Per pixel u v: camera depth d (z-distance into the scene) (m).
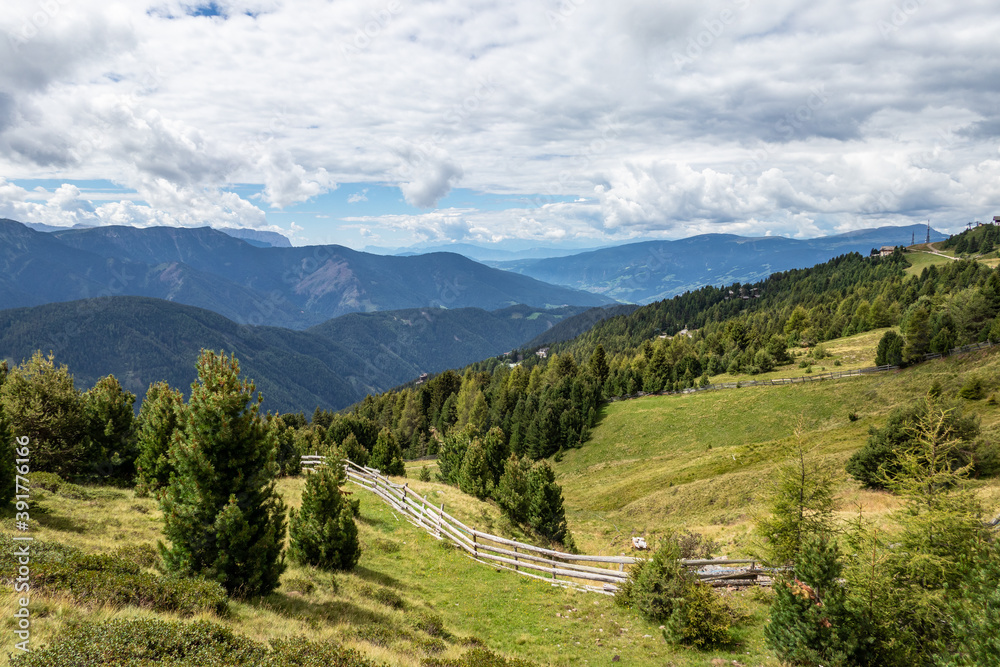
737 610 17.03
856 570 13.83
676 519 40.47
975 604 11.33
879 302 105.75
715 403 77.81
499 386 125.88
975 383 50.06
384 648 12.29
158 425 23.58
